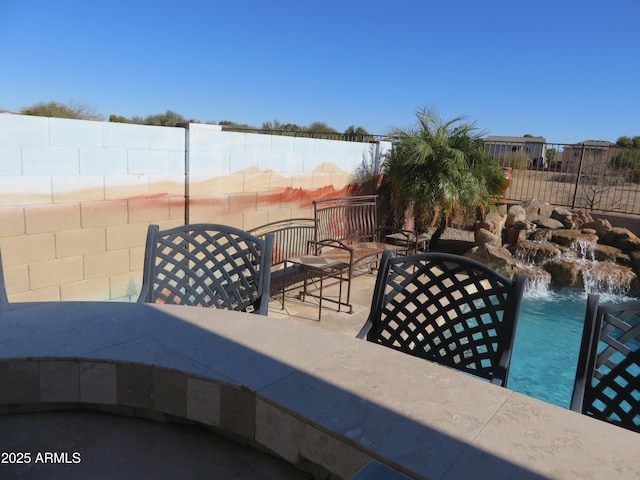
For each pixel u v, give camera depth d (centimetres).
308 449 151
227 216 517
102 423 189
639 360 172
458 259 218
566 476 125
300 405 155
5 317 219
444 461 130
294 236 609
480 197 761
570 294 716
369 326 234
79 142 384
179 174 464
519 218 849
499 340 203
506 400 163
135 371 182
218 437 184
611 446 139
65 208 382
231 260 273
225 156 504
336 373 178
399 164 737
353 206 665
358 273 654
